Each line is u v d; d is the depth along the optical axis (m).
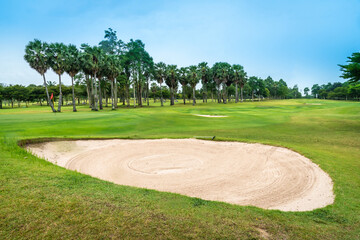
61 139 14.88
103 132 19.16
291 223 4.86
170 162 11.80
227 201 7.34
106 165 11.30
